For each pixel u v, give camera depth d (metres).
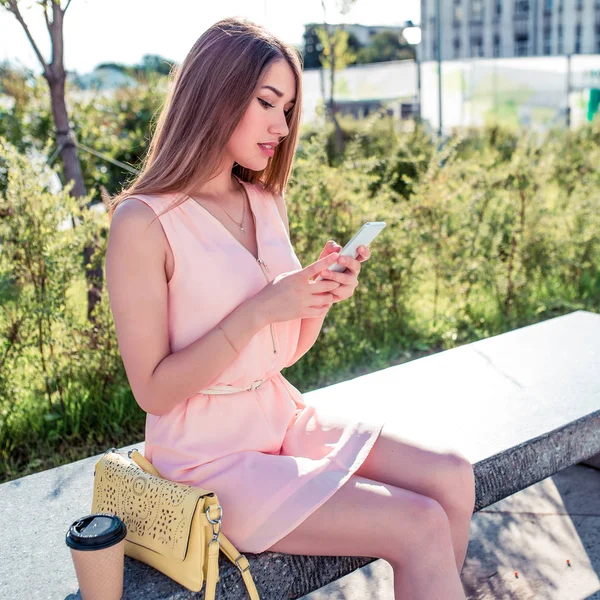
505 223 5.13
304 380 3.96
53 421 3.36
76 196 4.29
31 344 3.33
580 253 5.58
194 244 1.66
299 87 1.79
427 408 2.49
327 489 1.61
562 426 2.33
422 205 4.74
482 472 2.11
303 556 1.70
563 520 2.80
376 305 4.44
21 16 3.87
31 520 1.93
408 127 8.59
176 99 1.69
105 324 3.50
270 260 1.84
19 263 3.32
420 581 1.54
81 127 6.96
